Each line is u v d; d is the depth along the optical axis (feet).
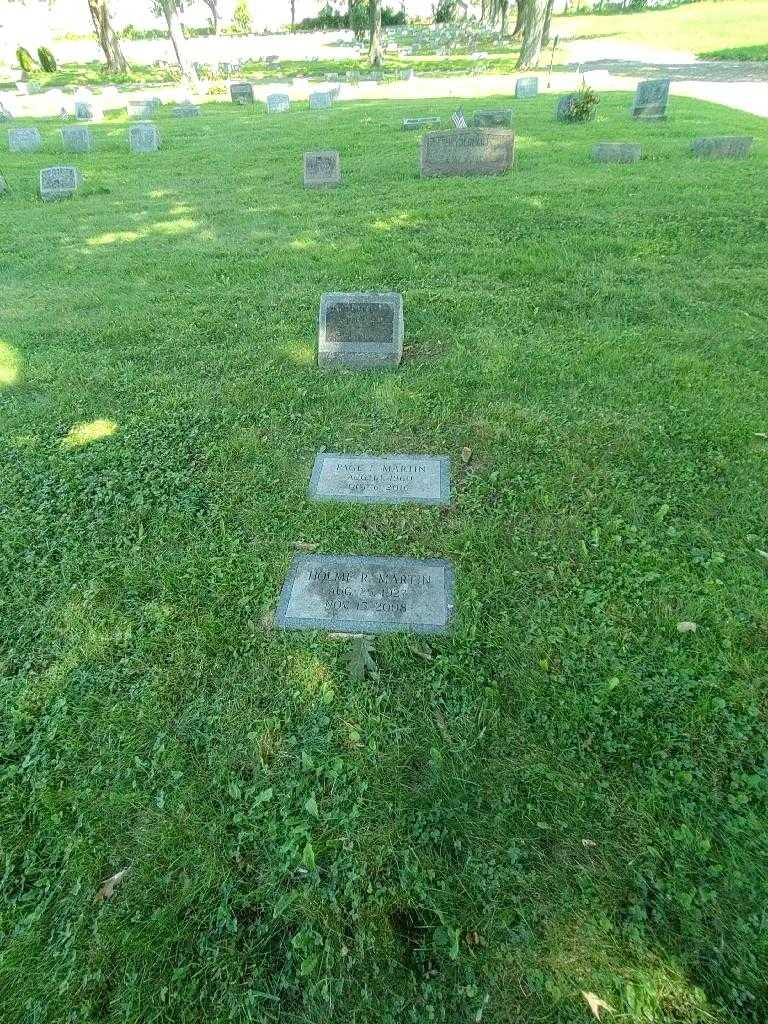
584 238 28.78
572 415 17.03
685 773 9.18
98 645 11.54
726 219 30.25
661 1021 7.10
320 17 234.79
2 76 144.77
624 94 75.31
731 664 10.61
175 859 8.63
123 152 56.13
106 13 138.51
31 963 7.78
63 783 9.53
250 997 7.39
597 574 12.41
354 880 8.32
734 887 8.05
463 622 11.48
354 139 55.21
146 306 25.04
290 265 27.99
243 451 16.26
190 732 10.05
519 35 163.84
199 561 13.15
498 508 14.15
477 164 40.68
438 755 9.50
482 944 7.72
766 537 13.03
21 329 23.62
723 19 149.79
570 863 8.36
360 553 13.17
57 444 17.16
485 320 22.15
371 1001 7.33
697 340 20.34
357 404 17.95
